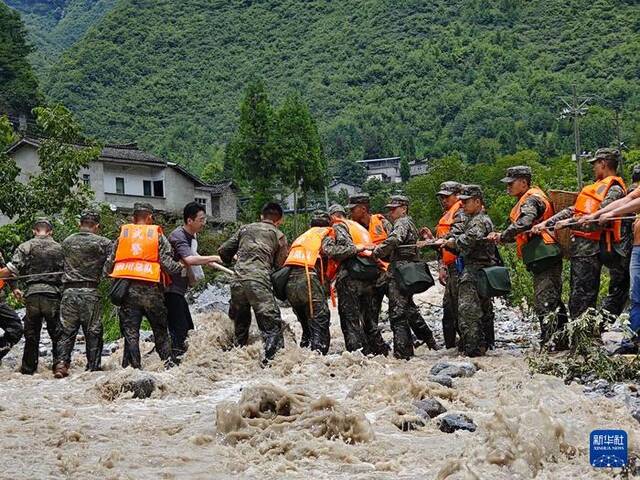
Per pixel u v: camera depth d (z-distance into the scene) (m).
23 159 66.81
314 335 16.17
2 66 107.62
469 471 8.34
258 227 16.42
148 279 15.53
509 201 62.72
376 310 16.81
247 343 16.64
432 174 86.94
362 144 199.12
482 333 15.68
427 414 11.23
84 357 17.83
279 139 84.62
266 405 11.05
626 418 10.91
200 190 82.88
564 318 15.63
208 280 28.45
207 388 13.79
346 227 16.30
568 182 77.31
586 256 15.15
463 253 15.48
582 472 8.96
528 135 173.62
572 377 13.52
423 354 16.48
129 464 9.61
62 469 9.38
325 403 10.80
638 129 131.25
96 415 12.15
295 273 16.28
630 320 14.40
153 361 16.16
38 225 16.52
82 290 15.83
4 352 16.80
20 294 16.59
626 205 14.31
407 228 15.98
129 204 76.19
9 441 10.63
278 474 9.17
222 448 10.14
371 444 10.12
